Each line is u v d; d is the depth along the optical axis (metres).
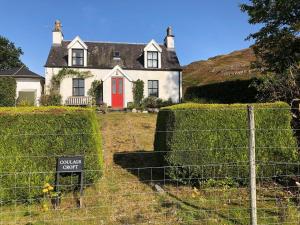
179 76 28.81
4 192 6.77
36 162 7.00
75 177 7.15
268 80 11.10
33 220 6.14
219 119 7.59
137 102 27.55
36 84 27.45
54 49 28.53
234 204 6.68
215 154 7.52
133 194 7.40
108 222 6.00
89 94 27.31
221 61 49.28
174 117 7.61
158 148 9.16
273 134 7.59
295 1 15.89
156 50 28.86
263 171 7.55
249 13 16.91
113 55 29.05
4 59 49.12
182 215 6.19
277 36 16.23
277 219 5.90
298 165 7.63
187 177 7.74
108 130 15.02
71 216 6.29
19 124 7.03
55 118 7.18
